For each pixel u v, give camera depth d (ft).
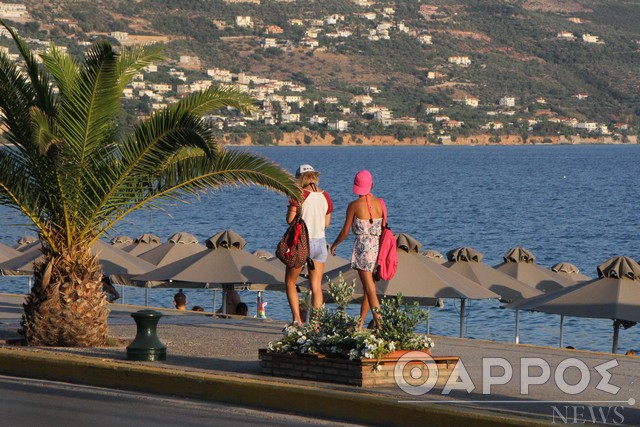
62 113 87.51
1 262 153.99
